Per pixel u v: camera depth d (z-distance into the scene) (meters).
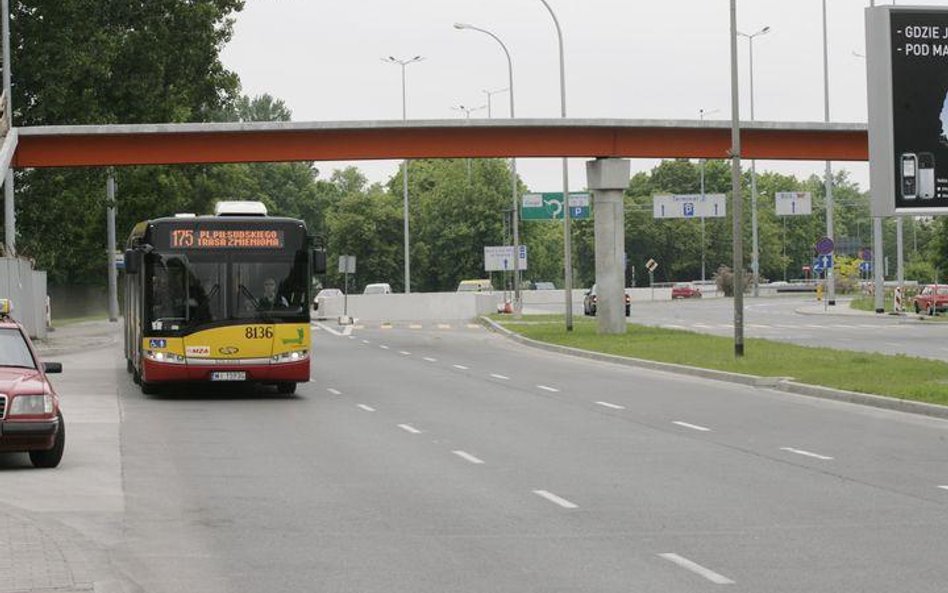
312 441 25.20
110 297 93.06
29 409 20.66
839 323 81.69
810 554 13.82
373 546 14.53
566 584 12.45
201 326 34.00
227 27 84.44
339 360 51.75
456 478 20.03
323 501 17.83
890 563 13.29
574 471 20.72
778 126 67.38
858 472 20.38
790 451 23.14
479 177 173.88
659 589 12.17
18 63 72.44
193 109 86.06
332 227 171.62
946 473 20.20
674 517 16.30
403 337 70.81
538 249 182.25
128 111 77.88
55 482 19.75
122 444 24.81
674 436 25.67
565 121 65.31
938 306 91.94
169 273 34.12
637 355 49.91
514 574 12.94
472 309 95.88
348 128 63.84
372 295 97.25
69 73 72.44
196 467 21.47
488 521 16.12
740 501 17.55
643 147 66.75
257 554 14.12
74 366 49.12
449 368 47.06
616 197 65.88
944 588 12.07
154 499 18.09
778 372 39.62
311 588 12.39
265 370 34.22
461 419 29.36
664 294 154.12
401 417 29.91
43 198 73.81
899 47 44.62
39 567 12.66
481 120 64.81
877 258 96.62
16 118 73.44
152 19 78.62
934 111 44.81
